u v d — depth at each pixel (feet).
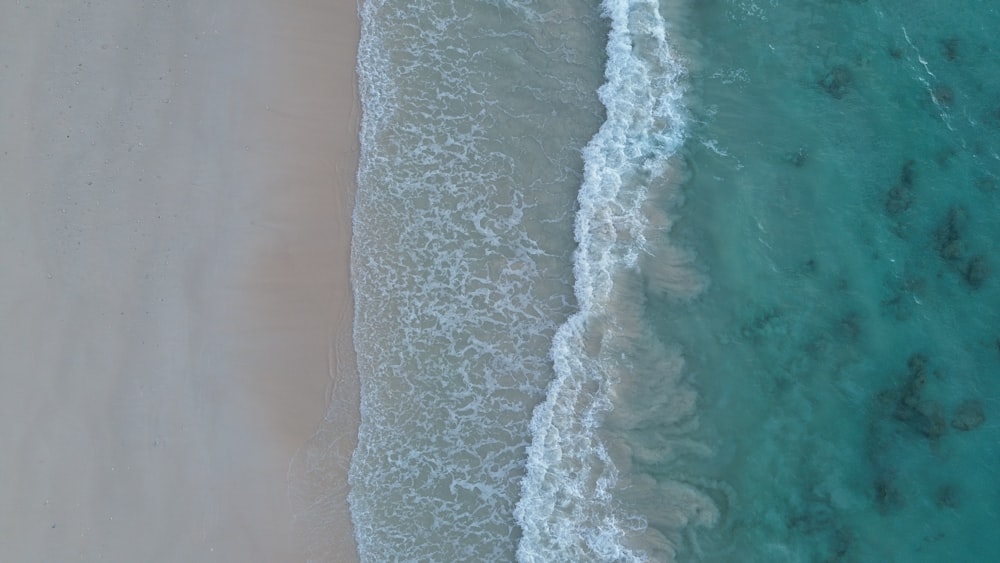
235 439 43.52
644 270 47.01
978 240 47.29
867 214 48.06
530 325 46.24
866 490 43.98
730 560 42.86
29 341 43.19
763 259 47.52
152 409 43.29
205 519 42.52
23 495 41.78
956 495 43.65
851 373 45.85
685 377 45.52
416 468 43.96
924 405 45.06
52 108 45.60
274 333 44.88
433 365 45.39
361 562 42.63
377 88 48.65
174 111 46.50
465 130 48.60
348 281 46.09
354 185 47.29
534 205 47.88
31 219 44.37
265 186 46.39
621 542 42.96
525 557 42.93
